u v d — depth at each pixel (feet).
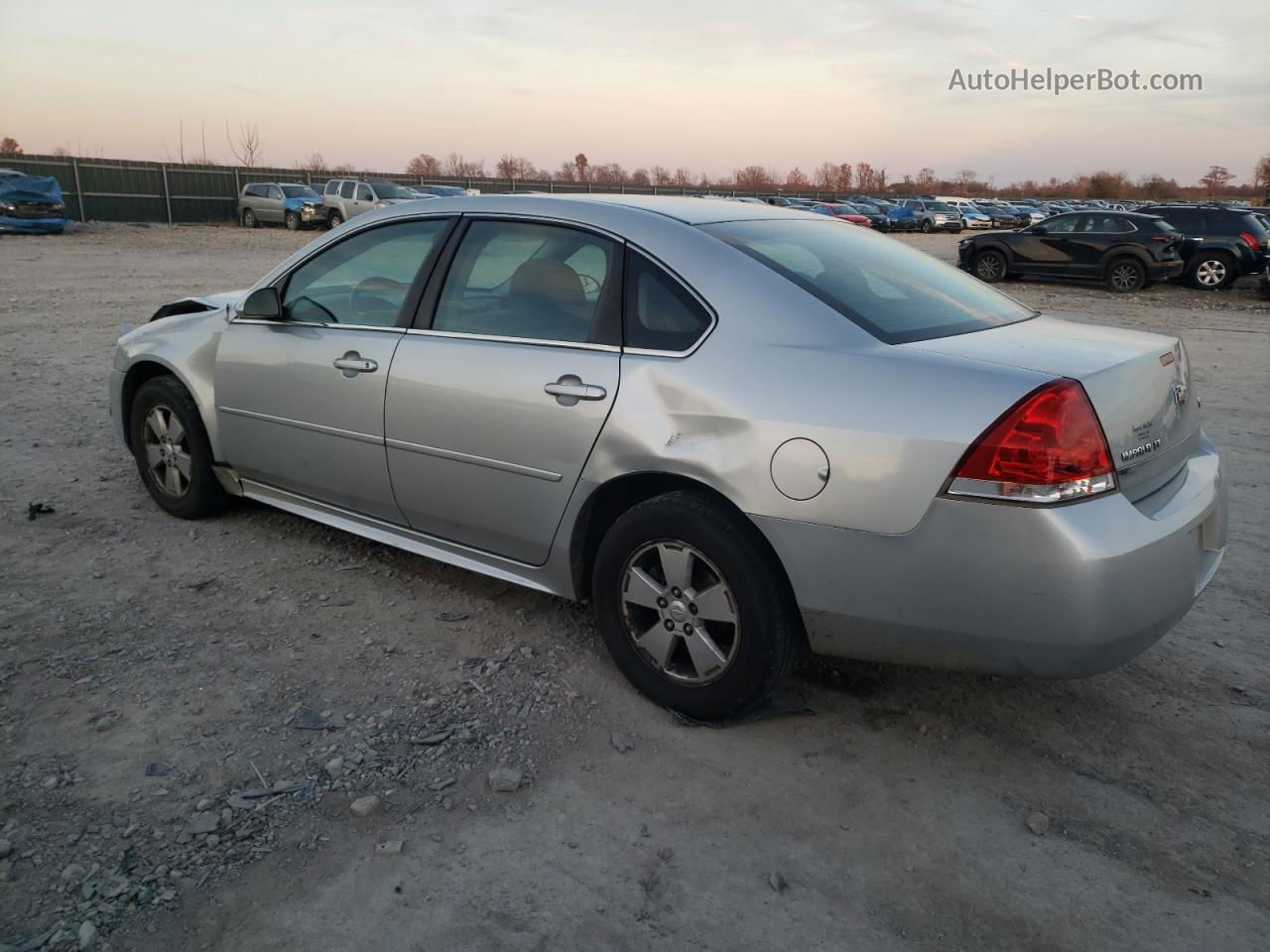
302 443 13.64
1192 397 10.61
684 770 9.59
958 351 9.21
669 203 11.87
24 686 10.60
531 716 10.42
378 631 12.27
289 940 7.31
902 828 8.84
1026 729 10.48
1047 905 7.93
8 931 7.22
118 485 17.60
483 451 11.43
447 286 12.21
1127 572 8.35
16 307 40.01
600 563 10.73
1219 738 10.43
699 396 9.71
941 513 8.54
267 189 112.57
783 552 9.28
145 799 8.79
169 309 17.85
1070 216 65.10
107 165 117.50
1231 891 8.15
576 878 8.07
